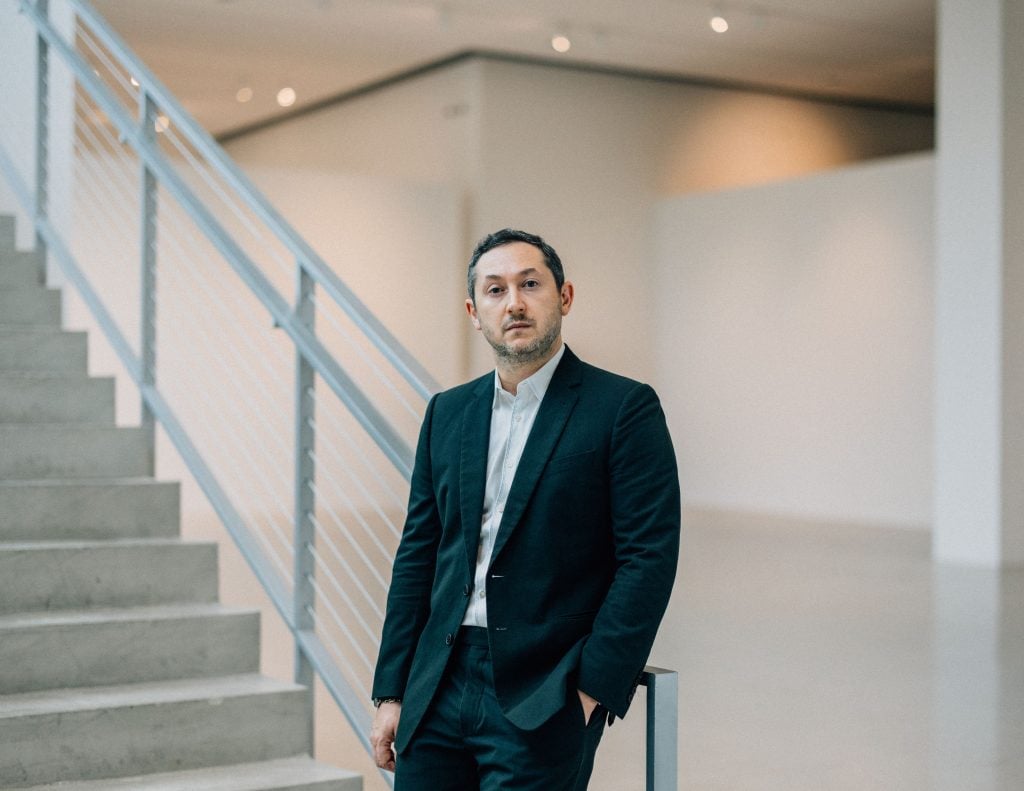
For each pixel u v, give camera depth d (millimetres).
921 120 15211
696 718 4824
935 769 4191
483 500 2164
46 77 4715
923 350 11250
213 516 10719
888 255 11523
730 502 13062
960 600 7449
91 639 3326
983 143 9117
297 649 3418
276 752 3314
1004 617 6906
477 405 2227
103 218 10094
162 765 3166
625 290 13477
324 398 11172
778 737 4562
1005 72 9016
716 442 13172
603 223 13305
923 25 11648
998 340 9039
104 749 3094
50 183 5551
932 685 5348
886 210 11531
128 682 3373
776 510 12586
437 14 11273
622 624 1987
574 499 2078
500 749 2051
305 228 11945
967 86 9211
